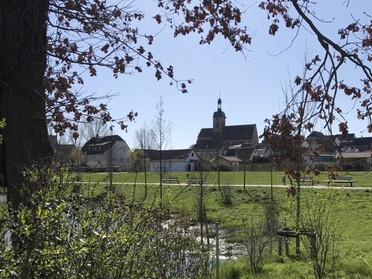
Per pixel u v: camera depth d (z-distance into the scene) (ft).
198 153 109.40
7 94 13.57
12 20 13.76
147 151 103.86
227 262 33.91
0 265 6.67
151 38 17.53
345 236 43.19
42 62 14.32
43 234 7.37
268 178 135.33
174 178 96.07
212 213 76.84
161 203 13.92
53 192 8.60
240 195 94.43
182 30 17.30
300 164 14.85
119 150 144.77
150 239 11.95
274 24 15.89
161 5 16.87
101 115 17.11
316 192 26.99
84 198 9.55
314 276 27.43
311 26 14.53
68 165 11.33
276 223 41.65
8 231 7.51
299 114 14.57
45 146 13.80
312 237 26.30
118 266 8.98
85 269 8.02
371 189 91.66
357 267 30.25
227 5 16.12
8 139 13.34
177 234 15.98
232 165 190.49
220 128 344.69
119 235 9.09
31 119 13.70
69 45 16.07
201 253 19.85
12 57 13.67
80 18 15.81
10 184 12.98
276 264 33.04
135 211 11.07
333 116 14.53
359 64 14.08
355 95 14.48
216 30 16.76
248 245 36.32
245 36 16.76
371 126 15.10
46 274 7.29
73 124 16.66
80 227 8.54
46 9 14.40
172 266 14.98
